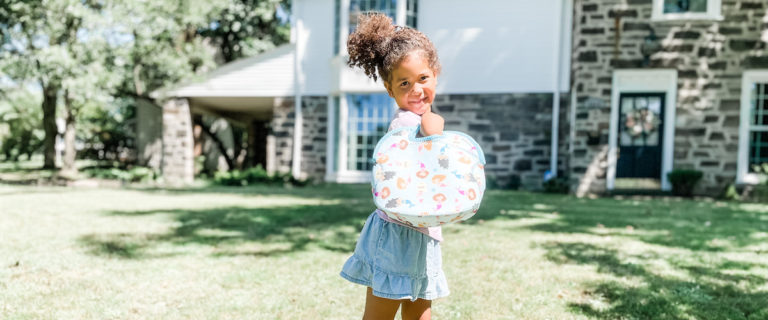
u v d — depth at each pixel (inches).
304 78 479.2
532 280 121.3
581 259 142.5
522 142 428.8
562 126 422.3
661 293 111.0
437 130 58.3
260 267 131.5
